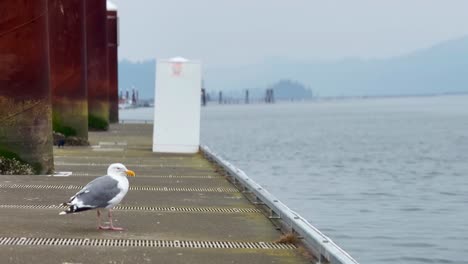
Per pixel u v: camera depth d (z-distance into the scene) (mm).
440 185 30125
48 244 9445
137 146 25703
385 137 72125
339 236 17219
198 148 23453
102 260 8719
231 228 10797
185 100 23562
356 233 17625
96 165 18859
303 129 92938
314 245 9047
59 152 22797
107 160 20453
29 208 11961
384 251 15578
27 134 16016
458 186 29656
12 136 15938
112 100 44688
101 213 11539
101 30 35281
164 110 23469
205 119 145000
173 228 10734
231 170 16109
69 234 10062
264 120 132250
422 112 170250
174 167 19031
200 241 9898
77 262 8586
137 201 13117
